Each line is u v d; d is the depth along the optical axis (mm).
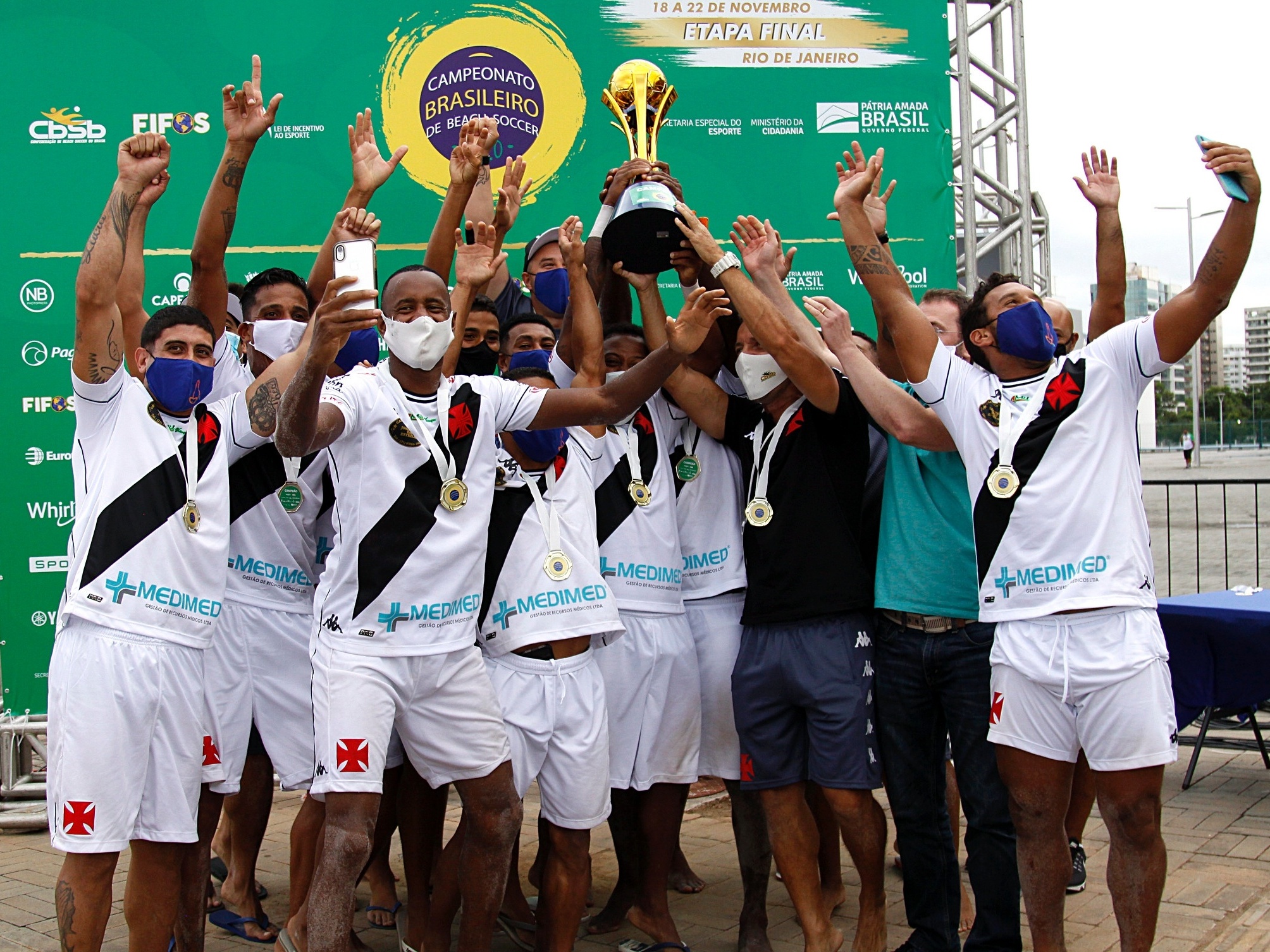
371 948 3977
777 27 5961
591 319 3793
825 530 3729
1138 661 2994
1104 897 4301
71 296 5762
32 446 5762
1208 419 77500
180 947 3504
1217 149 2941
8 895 4500
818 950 3629
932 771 3656
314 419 2889
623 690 3824
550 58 5918
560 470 3717
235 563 3836
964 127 6211
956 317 4215
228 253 5832
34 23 5730
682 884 4559
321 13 5836
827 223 6008
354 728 3051
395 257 5910
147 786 3197
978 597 3365
